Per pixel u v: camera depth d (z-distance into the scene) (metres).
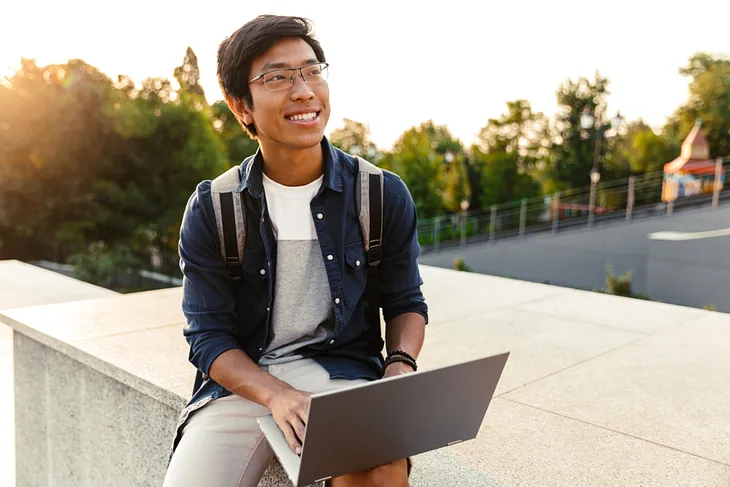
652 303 4.05
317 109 1.38
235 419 1.42
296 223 1.46
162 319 3.18
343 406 1.03
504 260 20.92
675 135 31.08
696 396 2.44
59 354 2.77
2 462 3.46
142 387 2.25
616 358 2.91
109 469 2.50
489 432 2.10
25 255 21.75
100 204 20.41
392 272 1.56
